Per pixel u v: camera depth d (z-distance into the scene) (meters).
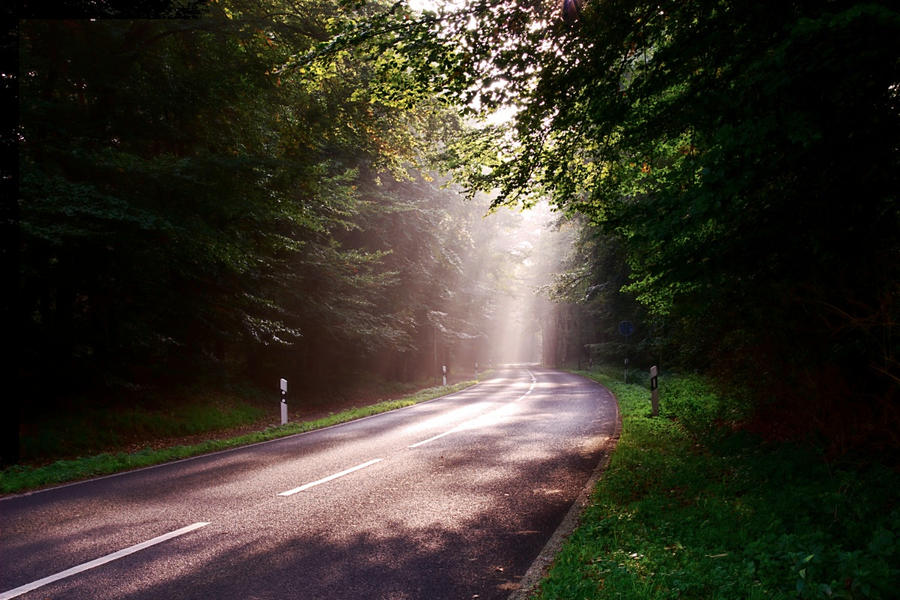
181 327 15.82
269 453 10.19
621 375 30.81
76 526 5.70
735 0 4.96
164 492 7.20
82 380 13.21
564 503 6.38
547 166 8.21
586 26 5.94
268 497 6.81
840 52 3.94
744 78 4.82
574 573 4.09
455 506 6.29
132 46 11.88
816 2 4.34
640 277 9.38
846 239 5.06
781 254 5.57
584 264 24.62
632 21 5.87
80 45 11.30
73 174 10.56
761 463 6.75
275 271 18.55
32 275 10.64
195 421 14.67
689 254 5.67
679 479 6.78
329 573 4.42
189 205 11.95
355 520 5.80
